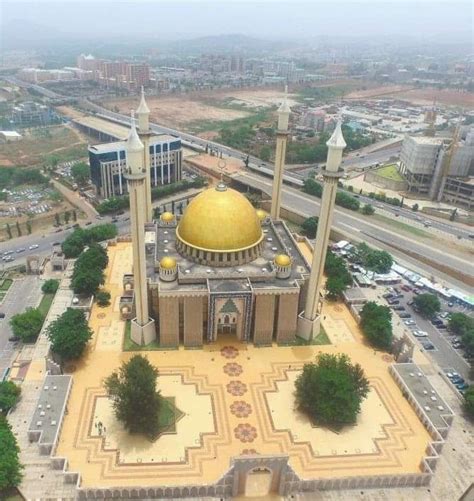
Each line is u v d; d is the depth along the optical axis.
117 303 125.88
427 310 132.00
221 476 77.56
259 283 110.81
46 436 84.75
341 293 132.25
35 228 187.12
